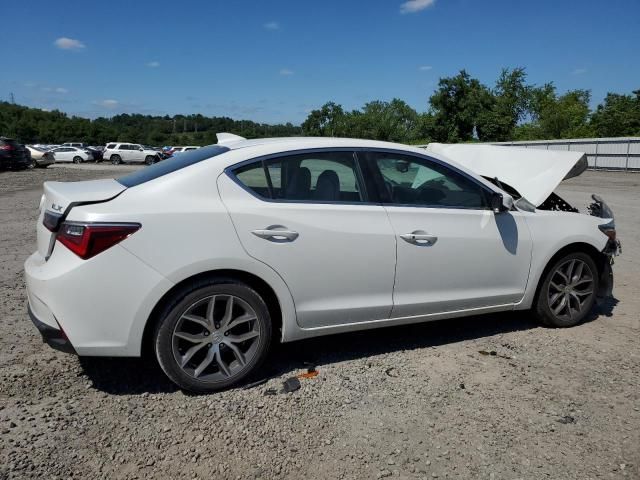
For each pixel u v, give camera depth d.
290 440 2.84
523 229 4.22
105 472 2.54
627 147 26.45
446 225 3.89
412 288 3.83
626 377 3.63
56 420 2.96
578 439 2.89
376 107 80.56
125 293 3.01
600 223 4.62
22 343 3.99
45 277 3.01
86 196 3.13
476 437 2.89
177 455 2.69
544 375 3.65
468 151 5.32
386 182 3.78
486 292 4.14
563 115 55.44
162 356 3.16
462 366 3.79
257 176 3.41
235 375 3.35
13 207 11.80
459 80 62.59
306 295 3.48
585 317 4.84
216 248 3.16
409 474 2.58
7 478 2.46
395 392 3.38
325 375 3.62
